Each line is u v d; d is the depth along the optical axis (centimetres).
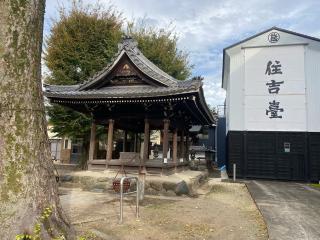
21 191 398
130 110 1516
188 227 728
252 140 2156
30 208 401
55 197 445
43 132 443
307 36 2150
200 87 1276
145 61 1603
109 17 2322
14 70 412
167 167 1434
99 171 1509
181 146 1914
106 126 1880
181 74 2655
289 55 2178
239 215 899
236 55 2269
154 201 1095
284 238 627
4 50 407
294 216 849
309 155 2055
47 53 2167
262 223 791
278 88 2164
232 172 2155
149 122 1497
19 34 420
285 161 2088
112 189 1314
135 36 2452
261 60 2219
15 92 410
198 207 996
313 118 2092
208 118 1834
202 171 2020
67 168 2414
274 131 2133
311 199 1198
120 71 1522
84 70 2158
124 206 969
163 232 675
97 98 1395
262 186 1658
